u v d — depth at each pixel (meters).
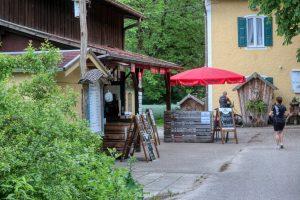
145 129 15.48
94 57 12.90
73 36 20.61
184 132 20.66
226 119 20.02
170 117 20.81
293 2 18.55
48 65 5.61
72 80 12.35
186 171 13.21
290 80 29.23
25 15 18.08
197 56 38.50
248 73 29.70
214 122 20.53
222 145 19.30
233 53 29.83
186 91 42.59
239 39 29.72
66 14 20.19
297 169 13.23
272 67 29.45
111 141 15.32
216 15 30.02
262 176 12.33
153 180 11.90
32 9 18.38
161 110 40.44
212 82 21.53
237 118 28.19
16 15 17.73
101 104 14.48
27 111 4.52
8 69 5.28
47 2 19.09
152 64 18.95
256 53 29.62
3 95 4.40
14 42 15.96
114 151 6.29
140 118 15.42
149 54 37.47
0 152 3.88
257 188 10.88
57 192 4.08
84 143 5.49
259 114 27.69
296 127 26.47
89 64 13.02
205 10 30.23
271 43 29.41
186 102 29.75
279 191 10.51
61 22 19.86
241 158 15.50
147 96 39.28
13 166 3.94
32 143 4.19
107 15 24.06
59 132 4.59
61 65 11.06
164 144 19.97
